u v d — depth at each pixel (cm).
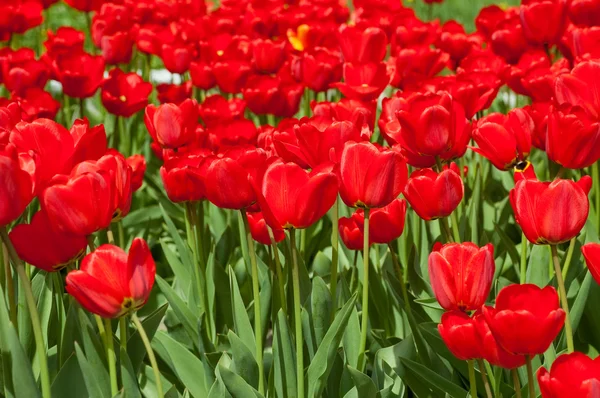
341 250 467
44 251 257
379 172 276
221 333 421
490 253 257
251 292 423
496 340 230
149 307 483
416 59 522
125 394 277
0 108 338
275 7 689
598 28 471
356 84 455
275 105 490
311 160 315
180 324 418
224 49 599
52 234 256
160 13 690
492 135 347
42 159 278
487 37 604
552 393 215
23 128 278
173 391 297
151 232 560
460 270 259
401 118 328
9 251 246
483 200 490
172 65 591
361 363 315
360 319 378
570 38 495
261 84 491
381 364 338
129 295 240
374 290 404
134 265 238
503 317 221
